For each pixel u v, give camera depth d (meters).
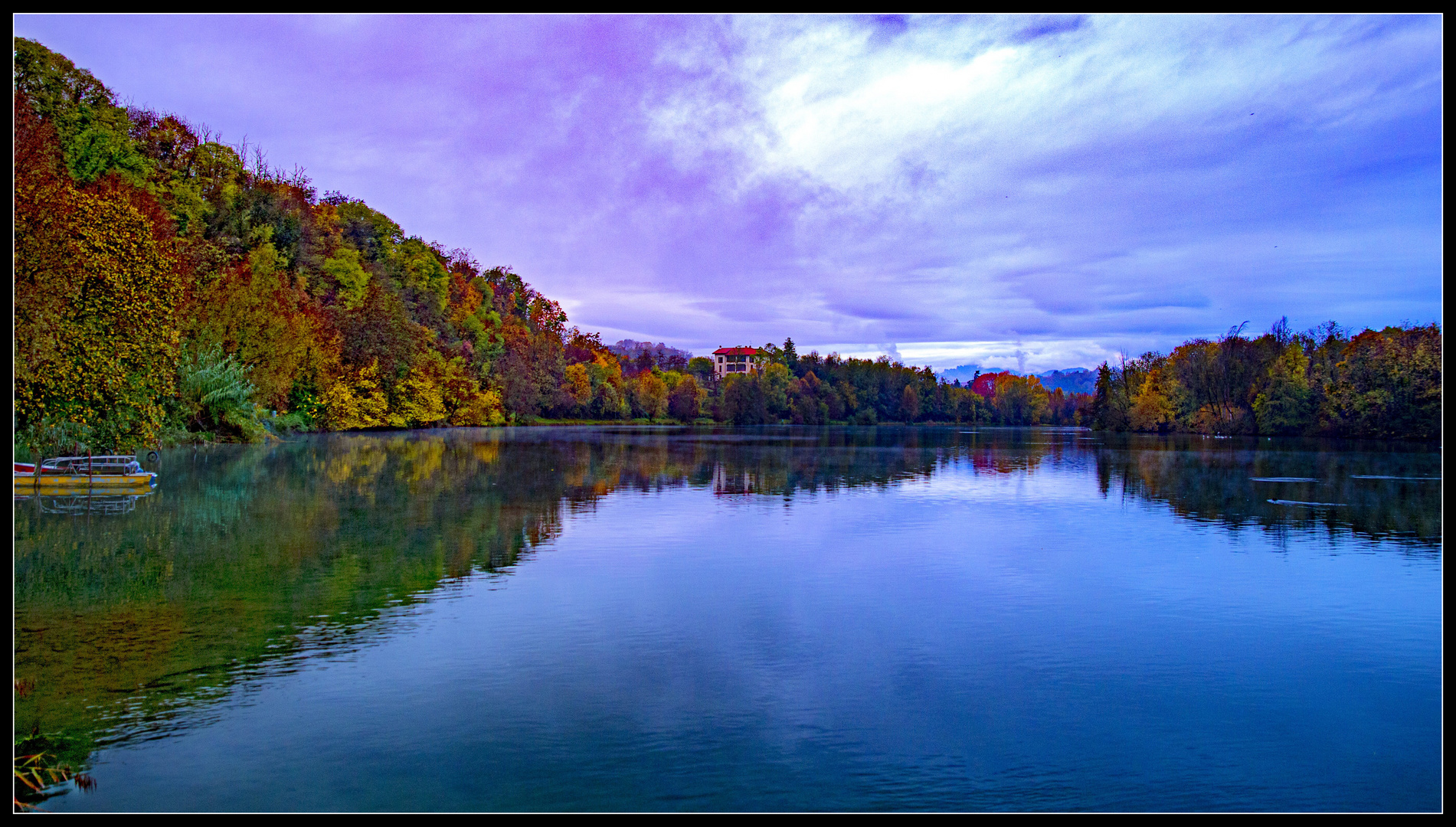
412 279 101.31
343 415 72.00
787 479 35.03
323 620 12.25
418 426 91.31
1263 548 18.89
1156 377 99.00
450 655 10.84
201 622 12.06
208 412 49.66
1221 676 10.48
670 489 30.11
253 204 70.19
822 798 7.43
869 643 11.60
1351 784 7.78
